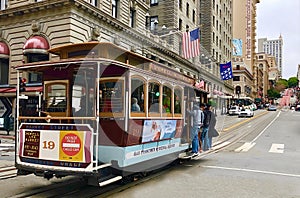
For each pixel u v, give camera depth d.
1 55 22.89
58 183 8.40
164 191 7.67
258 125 31.67
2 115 23.30
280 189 8.04
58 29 20.84
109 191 7.63
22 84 12.07
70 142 6.85
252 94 103.12
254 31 108.25
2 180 8.69
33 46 20.62
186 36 25.14
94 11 22.05
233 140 19.69
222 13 62.56
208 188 8.00
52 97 8.17
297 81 172.12
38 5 21.34
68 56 8.24
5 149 14.43
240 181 8.82
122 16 26.53
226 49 66.62
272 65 193.25
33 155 7.33
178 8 38.97
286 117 46.25
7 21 23.25
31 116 7.94
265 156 13.48
